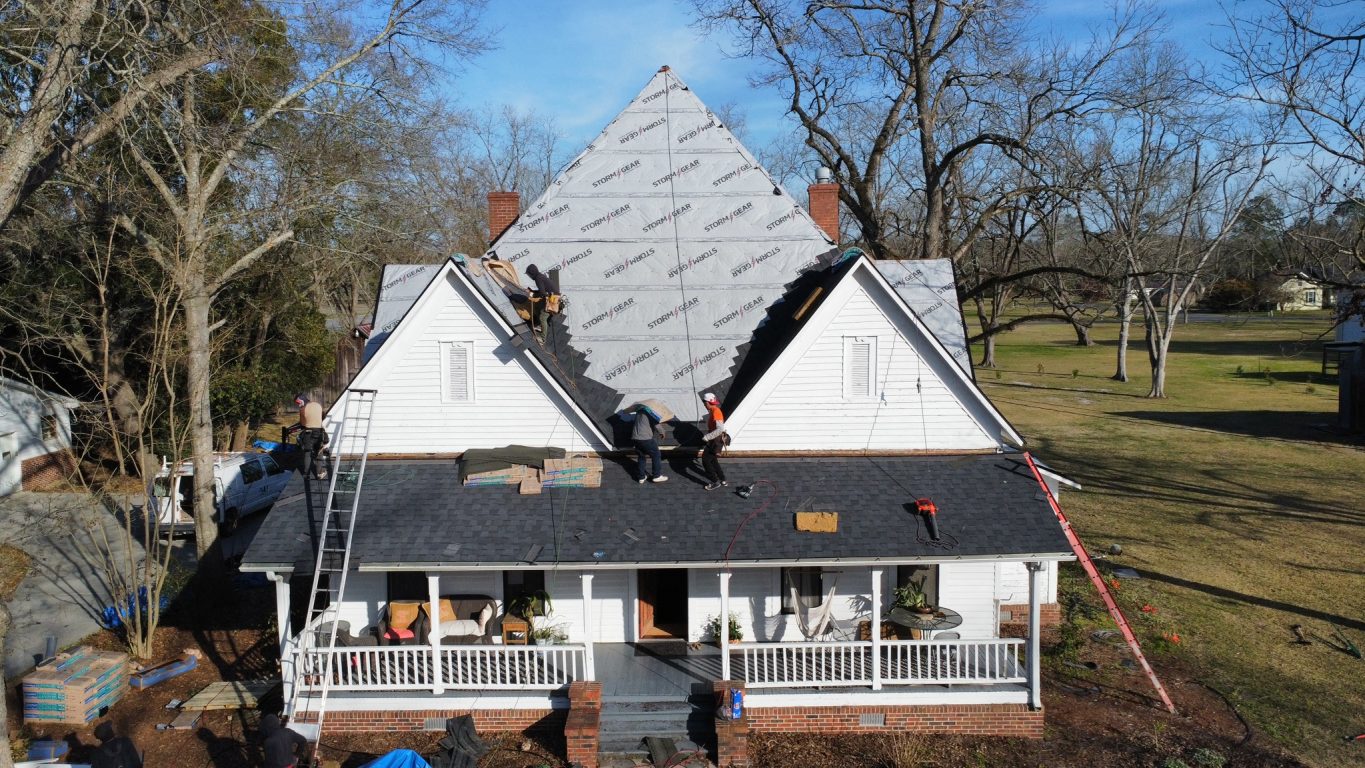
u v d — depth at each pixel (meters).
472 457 17.59
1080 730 16.03
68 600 23.16
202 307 22.02
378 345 19.97
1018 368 77.25
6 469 32.12
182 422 26.72
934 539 15.91
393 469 17.88
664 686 16.25
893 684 15.94
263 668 18.97
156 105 21.95
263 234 28.48
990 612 18.44
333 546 15.72
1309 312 110.44
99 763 13.49
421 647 15.91
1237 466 38.38
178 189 28.41
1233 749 15.32
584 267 21.23
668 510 16.73
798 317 19.03
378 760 13.72
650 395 19.27
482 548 15.73
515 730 15.88
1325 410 52.09
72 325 26.89
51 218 25.22
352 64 23.83
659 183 22.44
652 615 18.42
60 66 15.38
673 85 23.67
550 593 17.94
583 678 16.06
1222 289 85.25
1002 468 17.94
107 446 35.75
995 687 16.08
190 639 20.62
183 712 16.84
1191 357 81.62
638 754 14.93
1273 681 18.08
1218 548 27.16
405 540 15.93
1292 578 24.42
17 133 15.09
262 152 26.39
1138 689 17.69
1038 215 32.69
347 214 26.78
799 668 16.98
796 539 15.91
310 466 17.50
